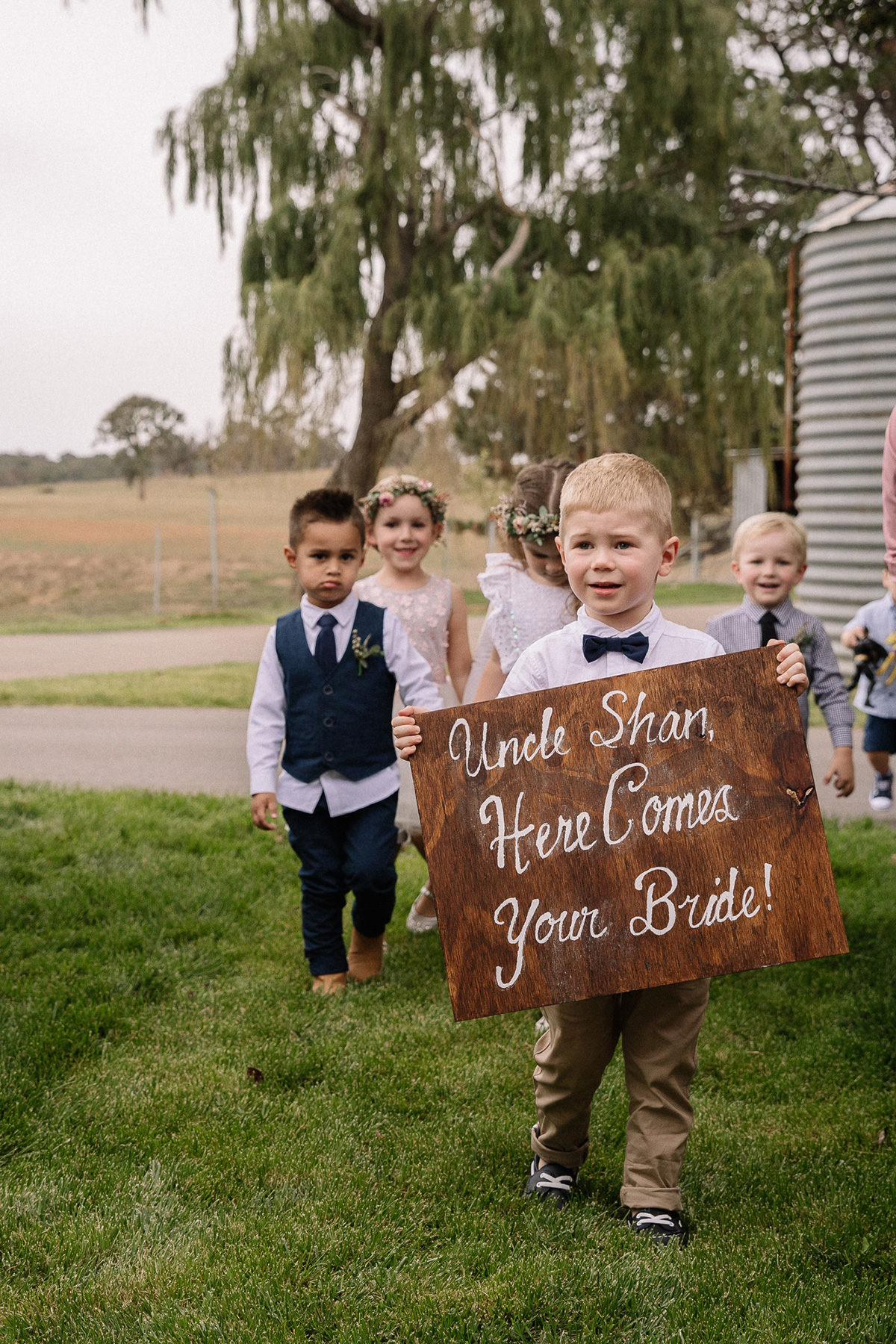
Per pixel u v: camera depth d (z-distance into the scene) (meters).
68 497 45.50
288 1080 3.00
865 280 10.12
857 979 3.82
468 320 16.59
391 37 16.95
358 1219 2.35
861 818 6.04
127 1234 2.28
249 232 17.70
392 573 4.28
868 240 10.06
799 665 2.29
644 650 2.43
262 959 3.91
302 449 16.77
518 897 2.28
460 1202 2.45
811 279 10.68
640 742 2.30
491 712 2.31
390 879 3.66
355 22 17.50
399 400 19.22
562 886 2.28
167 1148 2.62
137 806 6.01
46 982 3.57
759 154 20.66
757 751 2.29
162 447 51.09
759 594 4.20
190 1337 1.96
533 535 3.40
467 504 23.31
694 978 2.26
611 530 2.34
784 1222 2.42
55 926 4.13
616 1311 2.07
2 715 9.41
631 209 19.28
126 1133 2.68
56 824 5.50
